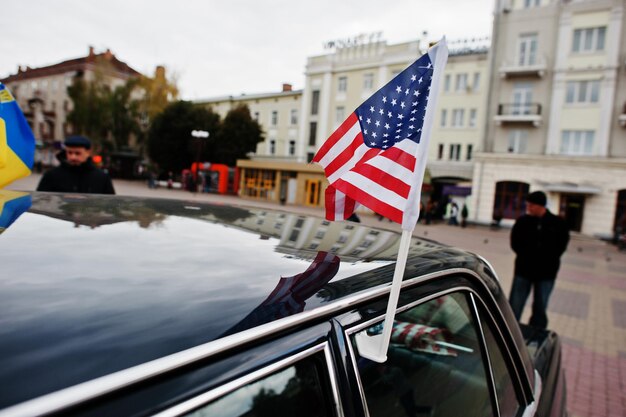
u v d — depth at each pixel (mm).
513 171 23719
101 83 40406
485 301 1467
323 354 780
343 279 960
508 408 1463
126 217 1253
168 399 552
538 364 1932
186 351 595
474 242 15680
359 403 833
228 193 34375
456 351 1281
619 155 21625
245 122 36438
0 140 2010
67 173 3727
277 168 31000
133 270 816
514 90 24094
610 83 21641
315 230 1433
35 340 544
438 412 1155
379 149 1131
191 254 957
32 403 458
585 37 22422
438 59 1071
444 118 29172
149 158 40312
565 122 22828
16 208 1208
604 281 9492
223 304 730
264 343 692
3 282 685
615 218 21547
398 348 1046
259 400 661
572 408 3490
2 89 2006
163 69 39719
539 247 4457
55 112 52750
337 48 34562
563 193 22797
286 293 823
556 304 6855
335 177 1219
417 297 1096
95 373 517
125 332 600
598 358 4598
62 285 707
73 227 1060
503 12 24234
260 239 1184
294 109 38812
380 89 1176
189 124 35469
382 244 1351
